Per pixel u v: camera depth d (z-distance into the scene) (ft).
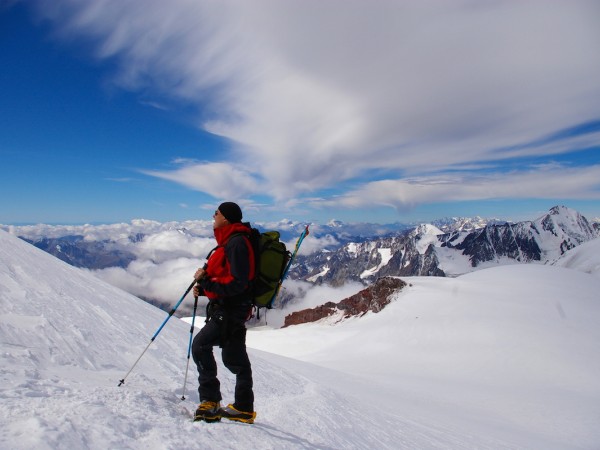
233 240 14.89
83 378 17.38
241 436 14.35
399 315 250.78
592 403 97.96
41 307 23.79
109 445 10.42
